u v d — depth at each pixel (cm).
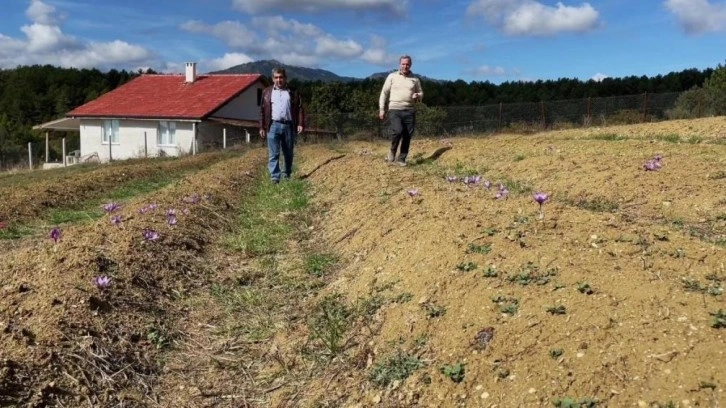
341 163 1238
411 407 295
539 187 822
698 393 237
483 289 365
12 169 3188
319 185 1069
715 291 320
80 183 1167
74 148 5088
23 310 393
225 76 3912
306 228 753
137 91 3909
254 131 3653
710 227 548
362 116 3170
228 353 400
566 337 295
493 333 318
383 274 460
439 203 608
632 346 273
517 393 273
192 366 382
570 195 749
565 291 339
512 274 378
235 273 562
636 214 625
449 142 1533
